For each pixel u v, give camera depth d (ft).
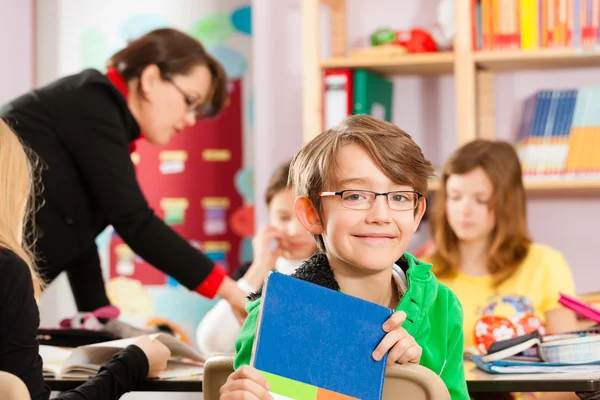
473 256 9.24
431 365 4.88
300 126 12.61
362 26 12.44
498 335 7.16
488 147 9.10
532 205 11.85
